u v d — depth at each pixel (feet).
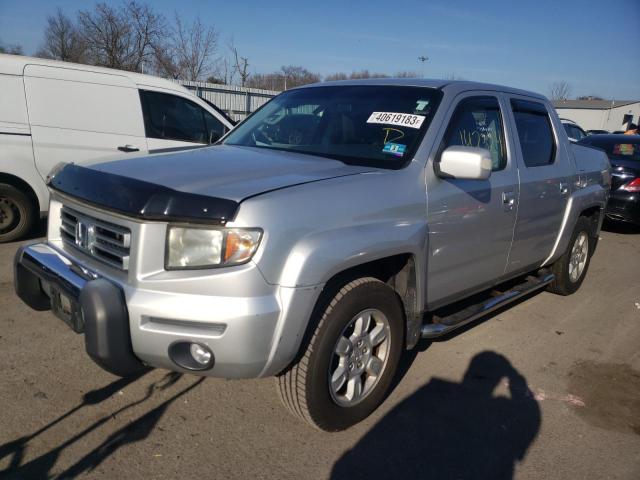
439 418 10.36
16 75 18.97
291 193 8.16
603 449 9.80
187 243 7.64
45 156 19.60
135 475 8.19
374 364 9.81
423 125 10.79
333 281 8.93
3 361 11.12
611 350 14.16
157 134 21.95
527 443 9.79
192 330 7.57
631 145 29.53
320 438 9.43
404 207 9.63
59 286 8.62
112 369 7.74
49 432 9.02
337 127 11.61
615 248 26.71
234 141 12.92
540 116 14.80
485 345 13.80
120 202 7.95
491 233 12.10
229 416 9.85
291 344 7.99
